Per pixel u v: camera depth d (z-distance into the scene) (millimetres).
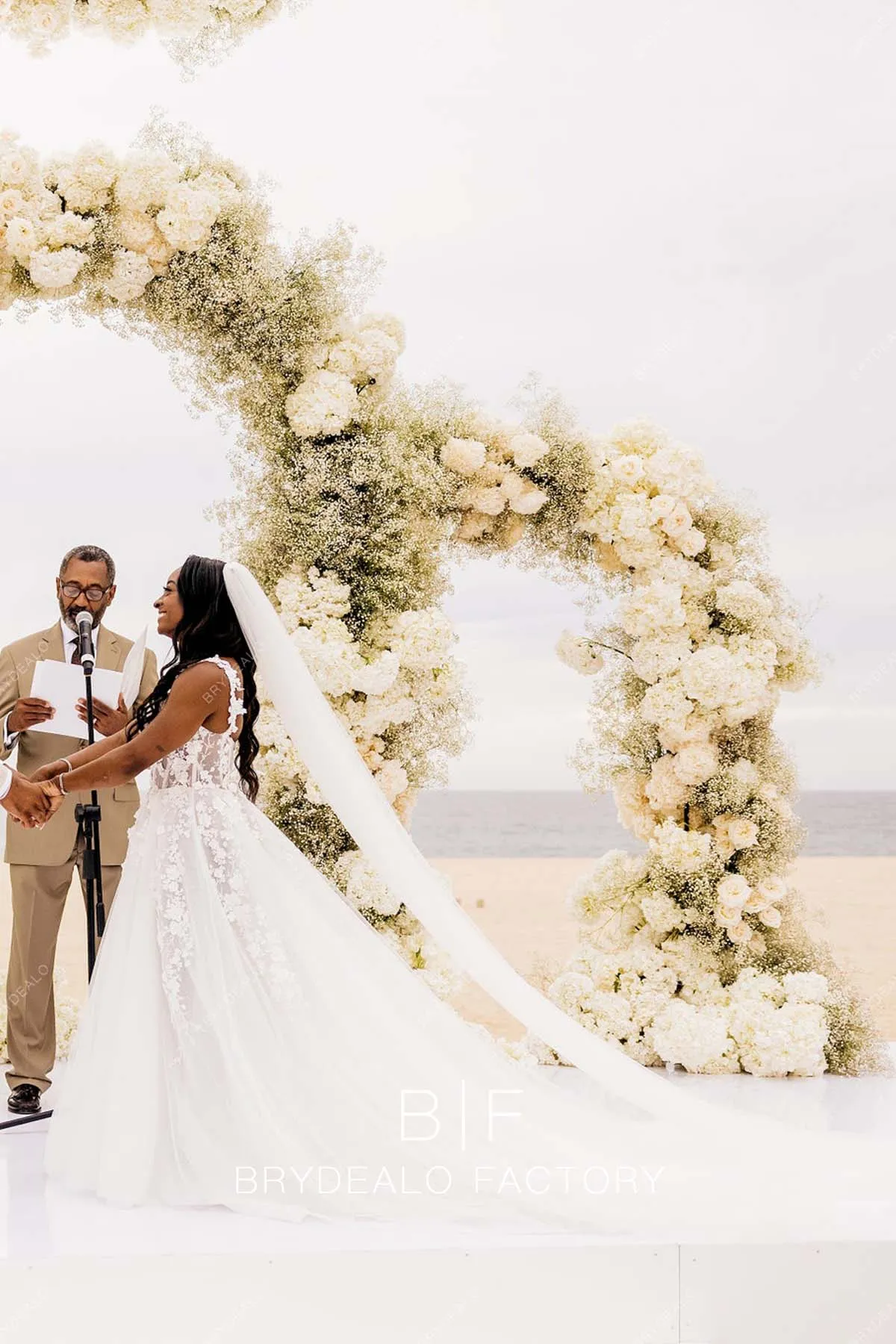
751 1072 4926
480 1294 2695
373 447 4809
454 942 3400
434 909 3424
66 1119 3207
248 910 3158
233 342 4836
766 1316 2781
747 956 5137
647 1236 2801
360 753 4758
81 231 4574
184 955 3100
